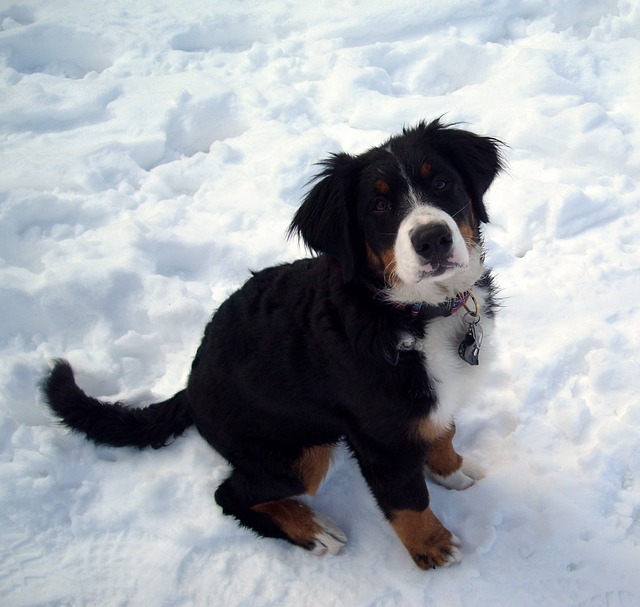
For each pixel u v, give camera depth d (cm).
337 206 76
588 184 124
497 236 119
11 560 83
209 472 92
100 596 81
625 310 103
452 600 78
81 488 90
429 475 90
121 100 152
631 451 85
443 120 138
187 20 176
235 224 124
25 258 121
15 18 185
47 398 93
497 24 163
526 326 103
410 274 70
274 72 159
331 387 79
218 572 83
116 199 129
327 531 85
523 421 92
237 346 83
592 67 146
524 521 83
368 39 167
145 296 112
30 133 146
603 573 77
